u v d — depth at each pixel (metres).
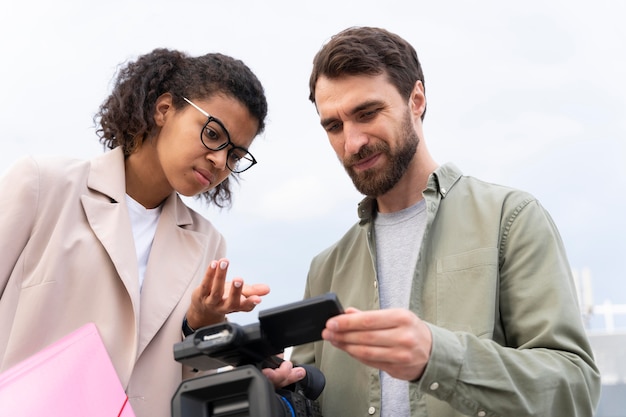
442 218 1.75
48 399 1.30
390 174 1.75
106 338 1.72
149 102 1.95
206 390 1.27
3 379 1.36
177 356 1.32
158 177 1.96
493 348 1.40
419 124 1.86
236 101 1.94
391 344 1.21
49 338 1.69
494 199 1.72
